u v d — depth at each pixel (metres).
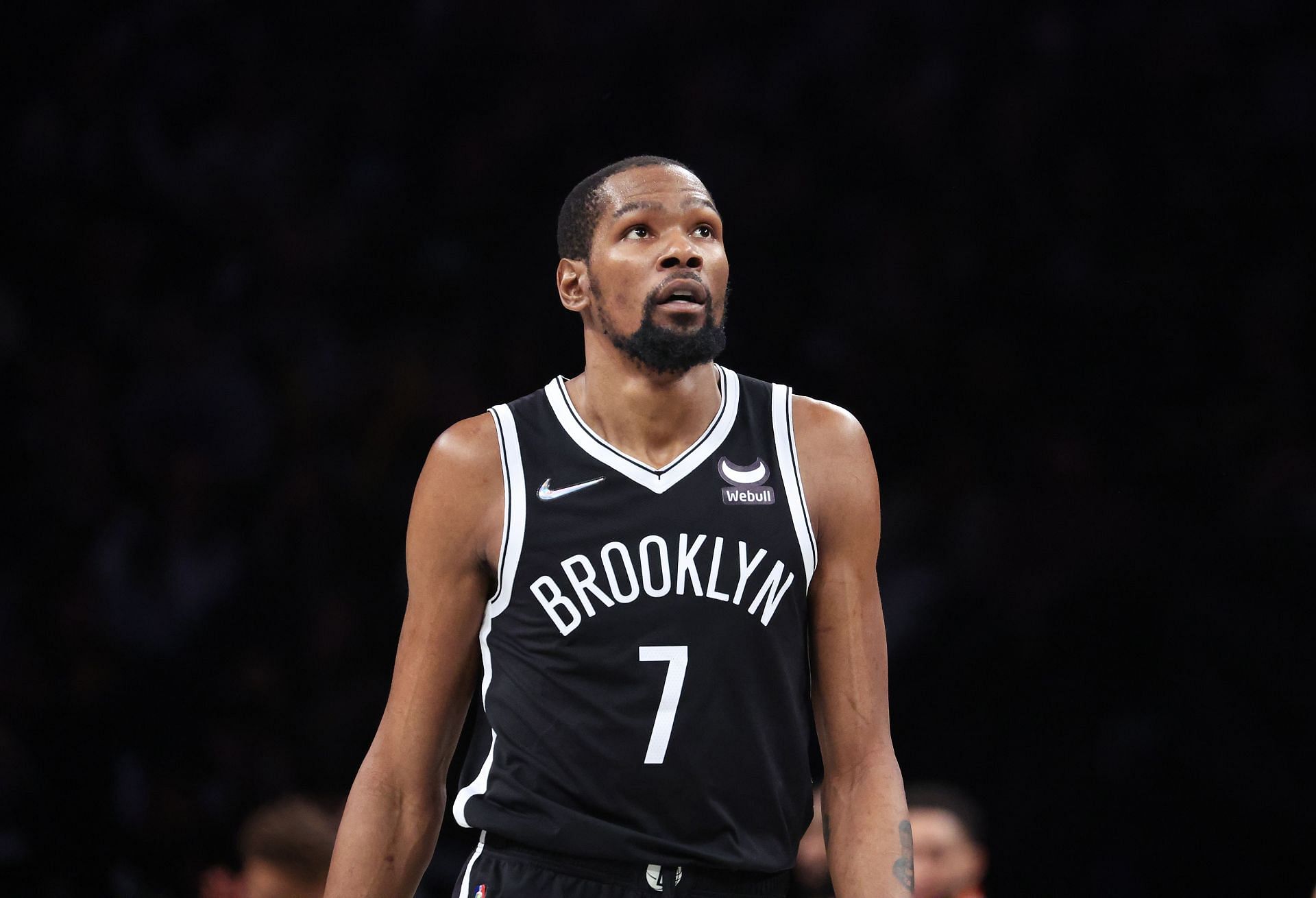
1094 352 32.22
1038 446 30.42
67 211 34.03
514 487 8.76
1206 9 34.69
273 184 34.19
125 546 27.73
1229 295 32.53
